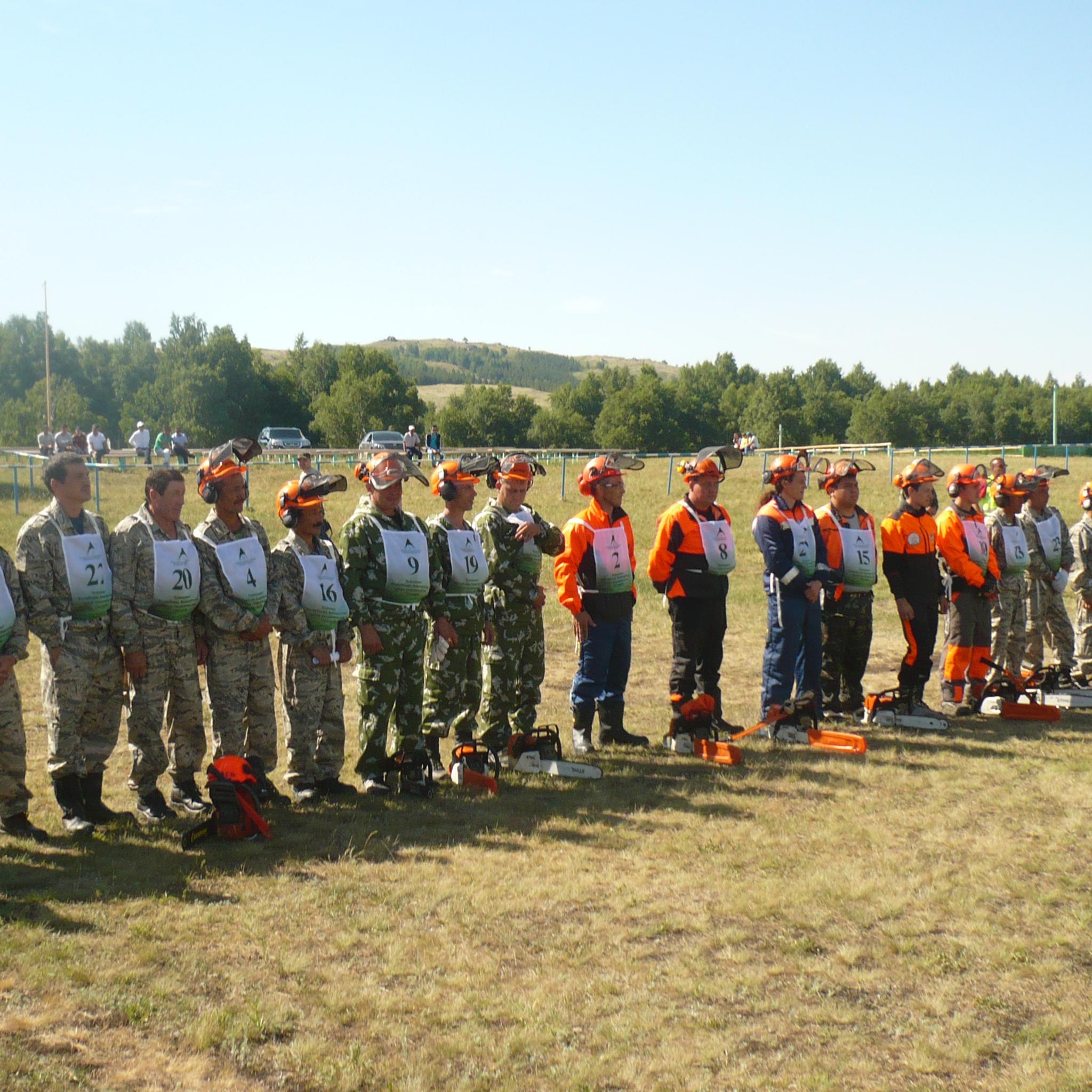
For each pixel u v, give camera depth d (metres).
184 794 6.79
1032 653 10.71
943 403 121.19
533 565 8.12
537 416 115.38
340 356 115.88
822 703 9.22
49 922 4.97
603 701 8.76
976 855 5.98
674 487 29.47
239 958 4.70
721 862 5.89
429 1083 3.78
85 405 90.12
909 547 9.32
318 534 7.18
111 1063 3.84
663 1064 3.91
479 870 5.76
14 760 6.11
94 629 6.32
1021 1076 3.85
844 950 4.83
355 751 8.60
